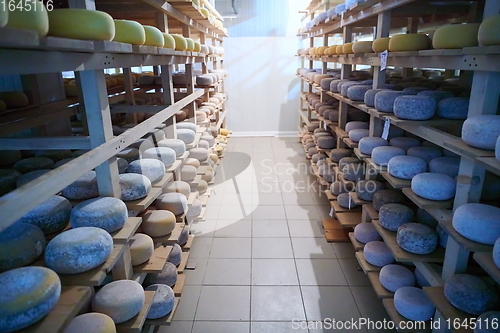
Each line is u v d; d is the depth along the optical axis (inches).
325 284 86.2
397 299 67.2
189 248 92.7
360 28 153.6
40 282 37.1
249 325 73.6
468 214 50.2
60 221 52.4
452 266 58.4
